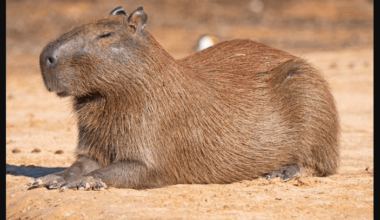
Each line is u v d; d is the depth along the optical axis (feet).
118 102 63.87
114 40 63.36
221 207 58.13
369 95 153.48
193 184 67.62
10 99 156.87
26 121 124.77
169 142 65.10
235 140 68.44
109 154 65.87
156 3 318.45
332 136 73.31
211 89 68.13
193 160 66.85
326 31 276.21
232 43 75.25
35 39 263.29
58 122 123.34
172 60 65.92
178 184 67.15
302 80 71.82
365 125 118.93
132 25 64.03
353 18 303.89
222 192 63.98
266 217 55.36
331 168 74.08
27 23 281.33
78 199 60.70
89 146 66.59
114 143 64.64
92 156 66.74
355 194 63.57
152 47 64.44
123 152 64.34
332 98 74.08
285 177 69.87
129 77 63.36
